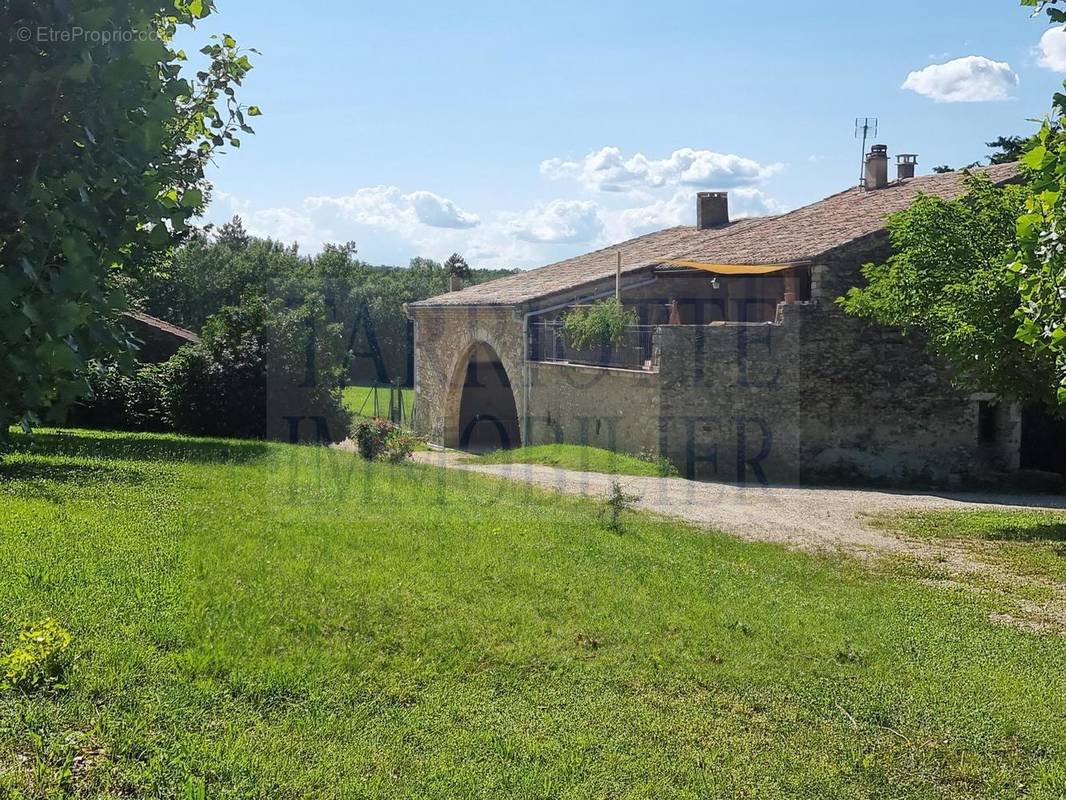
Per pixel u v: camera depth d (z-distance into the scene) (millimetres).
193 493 12961
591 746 6004
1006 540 14883
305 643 7203
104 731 5324
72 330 2965
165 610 7352
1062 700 7426
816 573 11906
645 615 8727
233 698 6117
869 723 6738
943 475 22672
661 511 16172
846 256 22406
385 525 11453
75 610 7117
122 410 26750
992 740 6559
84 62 2938
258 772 5168
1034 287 8125
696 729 6418
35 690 5723
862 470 22469
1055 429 23281
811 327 22328
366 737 5820
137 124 3254
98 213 3174
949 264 16703
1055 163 7359
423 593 8625
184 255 55344
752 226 29000
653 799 5387
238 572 8719
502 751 5797
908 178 28453
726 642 8219
